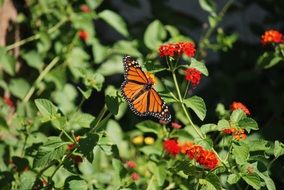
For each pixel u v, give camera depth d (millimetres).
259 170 3602
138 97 3580
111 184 4777
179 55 3732
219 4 8086
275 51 4832
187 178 4125
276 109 6473
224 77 7043
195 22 7586
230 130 3557
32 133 4480
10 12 6027
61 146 3658
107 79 7168
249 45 7426
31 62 6082
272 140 4848
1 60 5590
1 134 5359
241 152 3465
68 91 6352
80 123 3910
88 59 6883
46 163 3598
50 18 6305
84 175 4844
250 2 7867
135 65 3572
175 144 4203
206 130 3674
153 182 4293
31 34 6281
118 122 6570
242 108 4031
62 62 6234
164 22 7438
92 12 6430
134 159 5426
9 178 4184
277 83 6891
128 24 7391
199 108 3660
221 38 6078
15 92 5844
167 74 6312
